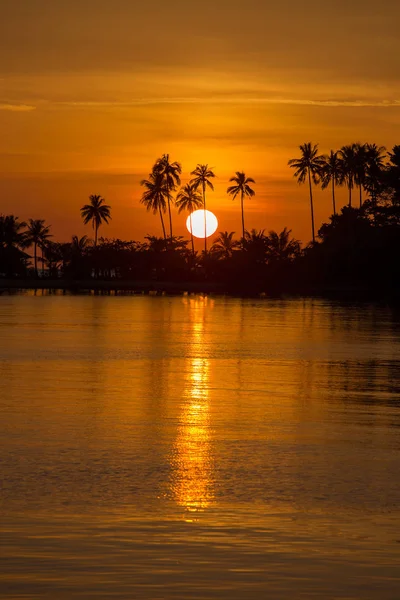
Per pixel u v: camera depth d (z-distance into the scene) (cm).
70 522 2000
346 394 4262
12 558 1747
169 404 3847
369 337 8331
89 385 4491
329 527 1988
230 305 15588
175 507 2147
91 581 1628
